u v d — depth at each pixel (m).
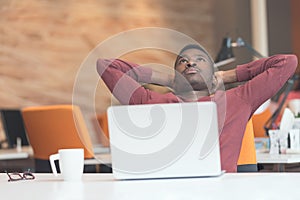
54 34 11.17
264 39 11.88
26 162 7.62
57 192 2.00
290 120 4.61
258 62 3.37
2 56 10.95
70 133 6.13
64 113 6.12
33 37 11.09
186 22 11.88
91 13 11.36
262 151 4.75
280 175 2.24
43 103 11.09
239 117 3.20
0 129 10.15
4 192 2.07
